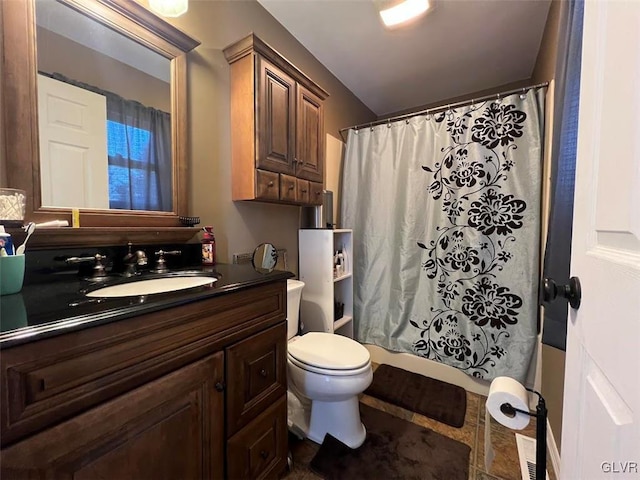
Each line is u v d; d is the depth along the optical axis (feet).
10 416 1.55
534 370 5.45
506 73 7.56
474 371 5.89
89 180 3.36
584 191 1.87
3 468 1.54
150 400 2.19
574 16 2.88
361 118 9.08
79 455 1.82
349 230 7.01
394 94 8.71
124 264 3.61
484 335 5.84
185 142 4.26
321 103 6.06
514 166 5.55
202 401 2.59
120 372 2.02
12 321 1.76
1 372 1.52
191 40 4.18
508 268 5.61
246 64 4.65
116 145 3.58
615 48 1.51
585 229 1.84
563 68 3.20
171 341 2.34
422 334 6.62
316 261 6.50
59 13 3.08
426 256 6.61
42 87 2.97
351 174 7.61
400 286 6.87
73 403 1.79
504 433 4.67
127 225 3.67
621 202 1.40
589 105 1.83
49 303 2.17
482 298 5.87
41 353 1.66
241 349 2.98
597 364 1.58
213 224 4.75
